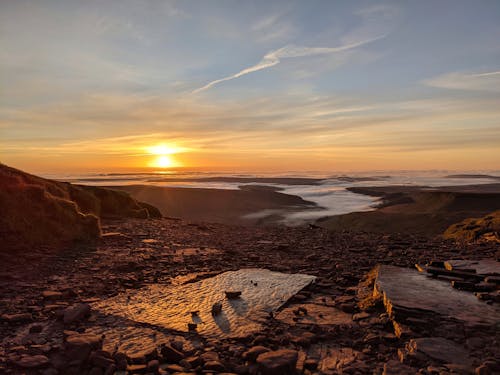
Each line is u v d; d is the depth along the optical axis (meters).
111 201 23.22
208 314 6.43
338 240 15.73
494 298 6.12
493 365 4.11
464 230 16.52
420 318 5.50
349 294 7.73
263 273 9.45
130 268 10.05
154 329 5.79
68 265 10.09
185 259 11.39
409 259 10.91
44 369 4.45
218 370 4.39
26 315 6.13
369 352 4.84
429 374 4.11
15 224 11.53
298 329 5.72
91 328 5.79
